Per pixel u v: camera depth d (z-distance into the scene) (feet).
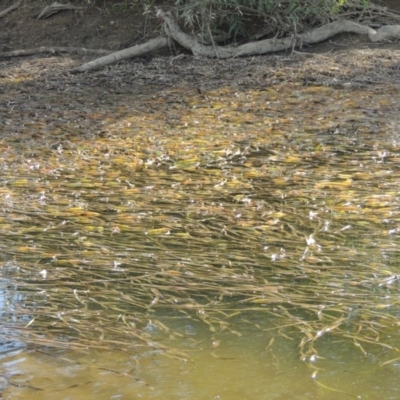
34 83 39.70
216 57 42.22
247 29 44.60
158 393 11.57
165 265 16.28
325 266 16.10
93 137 28.68
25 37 48.29
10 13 50.57
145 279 15.60
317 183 21.99
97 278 15.71
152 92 36.45
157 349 12.89
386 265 16.10
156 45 43.57
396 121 29.66
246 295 14.85
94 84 38.75
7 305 14.51
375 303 14.39
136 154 26.03
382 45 41.09
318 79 36.68
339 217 19.03
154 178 23.04
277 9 43.57
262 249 17.13
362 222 18.67
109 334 13.42
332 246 17.15
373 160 24.56
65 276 15.80
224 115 31.65
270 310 14.24
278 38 42.96
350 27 42.14
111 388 11.70
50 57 45.03
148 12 44.96
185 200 20.71
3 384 11.82
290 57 40.63
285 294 14.83
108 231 18.40
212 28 44.11
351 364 12.37
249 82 37.04
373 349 12.82
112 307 14.43
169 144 27.40
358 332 13.35
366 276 15.58
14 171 24.03
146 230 18.40
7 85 39.55
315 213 19.24
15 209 20.08
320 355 12.66
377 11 44.34
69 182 22.68
